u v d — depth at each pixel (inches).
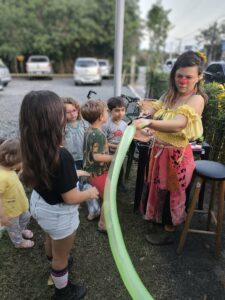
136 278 41.7
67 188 61.1
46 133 56.7
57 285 73.6
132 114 135.2
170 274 86.9
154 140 90.9
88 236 102.5
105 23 896.9
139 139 104.0
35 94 57.5
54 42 868.0
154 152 90.2
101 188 100.2
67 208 65.7
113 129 120.3
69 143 114.3
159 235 100.5
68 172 60.7
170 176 87.3
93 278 85.0
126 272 42.2
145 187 98.3
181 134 81.0
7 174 85.4
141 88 586.9
